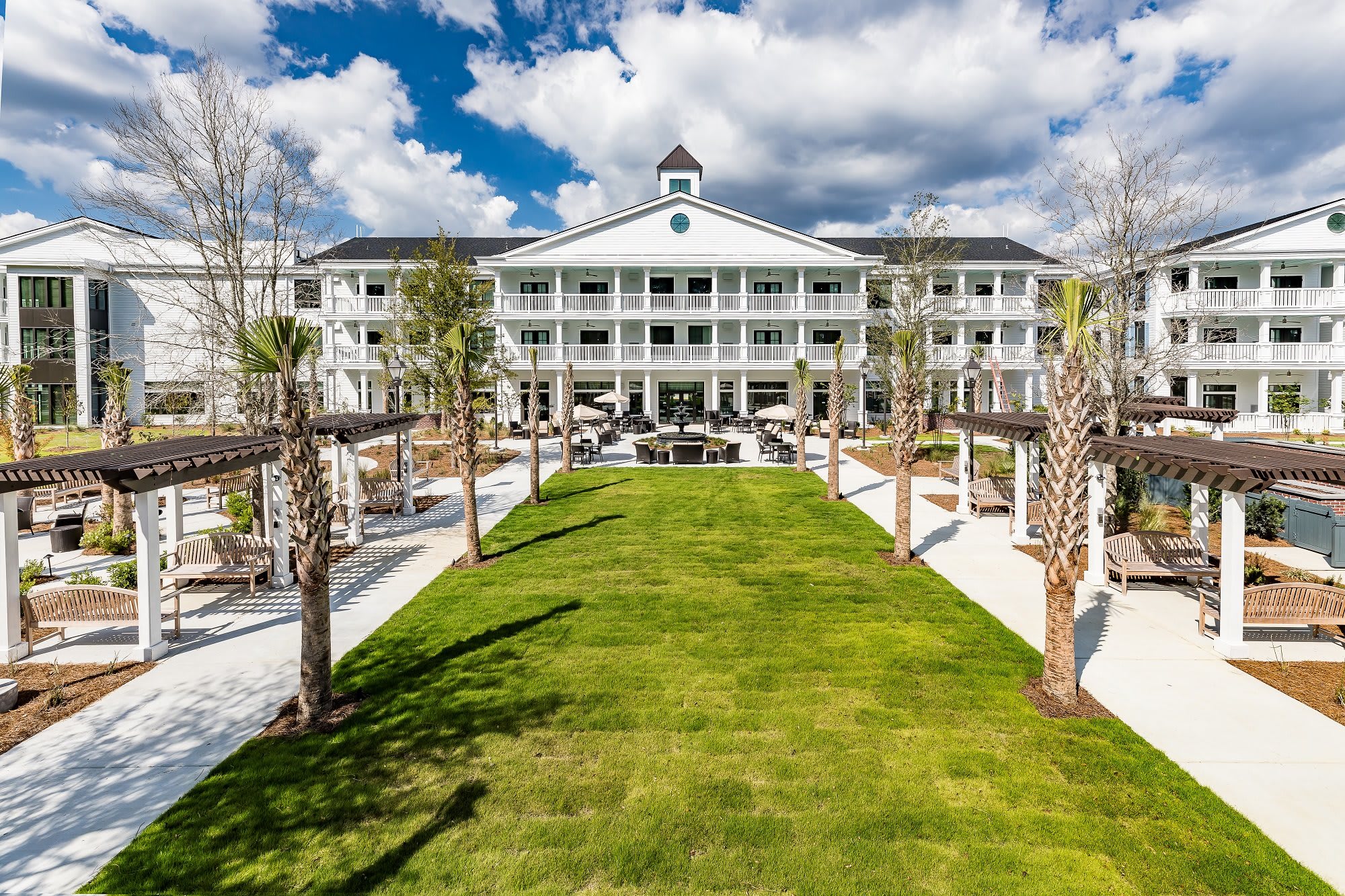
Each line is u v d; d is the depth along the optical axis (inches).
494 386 1104.2
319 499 250.1
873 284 1370.6
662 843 182.9
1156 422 647.8
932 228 1140.5
